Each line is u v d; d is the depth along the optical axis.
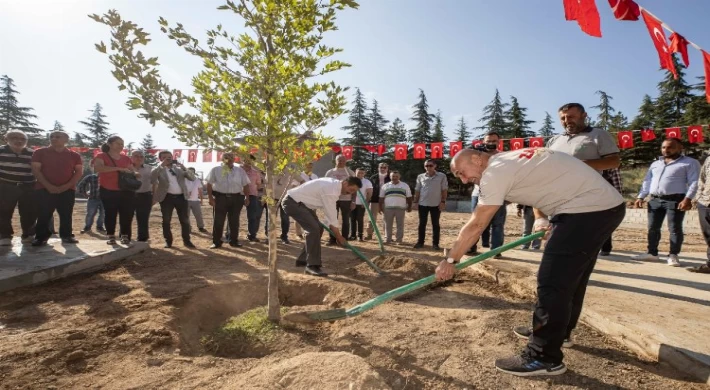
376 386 1.99
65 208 5.95
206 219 13.97
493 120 39.69
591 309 3.19
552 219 2.45
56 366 2.40
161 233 9.64
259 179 8.23
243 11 2.79
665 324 2.83
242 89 2.85
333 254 6.77
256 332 3.06
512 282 4.29
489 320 3.26
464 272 5.14
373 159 38.75
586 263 2.33
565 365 2.45
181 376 2.30
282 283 4.61
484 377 2.37
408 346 2.79
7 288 3.99
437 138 40.34
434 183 7.36
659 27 4.30
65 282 4.45
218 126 2.81
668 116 28.94
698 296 3.54
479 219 2.43
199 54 2.86
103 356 2.56
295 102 2.79
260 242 8.06
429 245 8.09
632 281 4.08
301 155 3.06
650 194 5.35
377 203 9.12
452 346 2.80
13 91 46.03
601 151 3.85
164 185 6.92
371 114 42.94
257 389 1.99
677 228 4.93
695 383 2.26
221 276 4.85
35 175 5.53
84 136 50.38
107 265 5.35
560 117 4.14
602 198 2.32
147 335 2.87
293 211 5.04
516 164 2.40
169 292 4.08
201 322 3.79
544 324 2.35
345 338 2.93
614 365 2.52
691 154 24.72
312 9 2.71
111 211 6.08
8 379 2.22
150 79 2.76
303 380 2.05
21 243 5.96
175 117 2.83
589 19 4.22
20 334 2.89
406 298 4.02
